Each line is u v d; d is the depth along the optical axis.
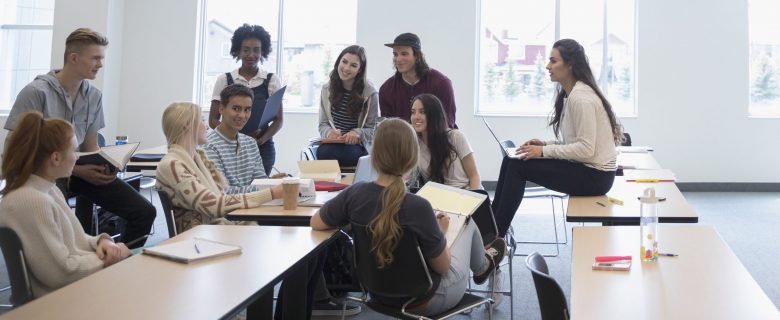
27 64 8.48
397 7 8.26
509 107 8.45
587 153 3.28
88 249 2.40
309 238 2.23
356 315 3.42
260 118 4.26
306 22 8.51
